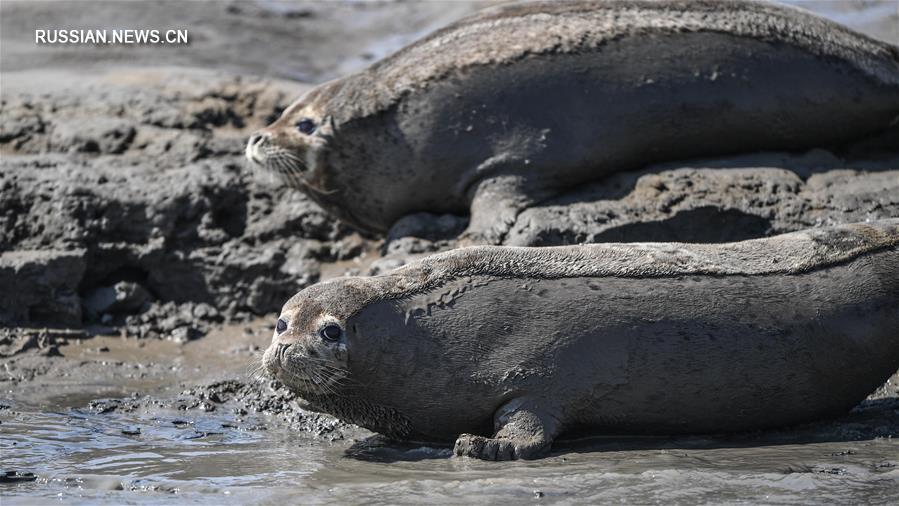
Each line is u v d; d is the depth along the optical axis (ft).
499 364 89.92
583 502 73.36
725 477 77.71
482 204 117.91
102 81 166.30
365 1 245.86
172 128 151.02
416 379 91.04
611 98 117.60
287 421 100.53
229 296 129.59
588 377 89.04
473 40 122.42
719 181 116.26
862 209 112.98
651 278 91.30
